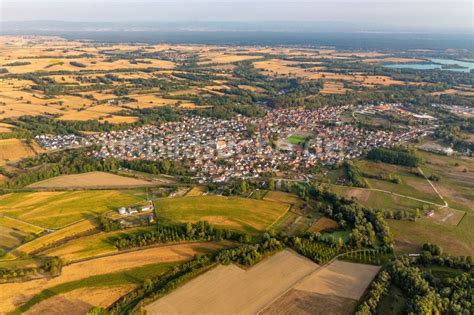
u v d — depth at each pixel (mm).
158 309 142625
